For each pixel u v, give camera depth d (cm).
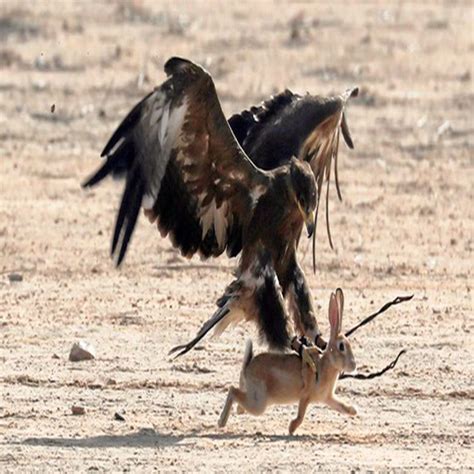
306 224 2098
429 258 3338
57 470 1866
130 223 2048
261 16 7094
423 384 2352
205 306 2872
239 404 2052
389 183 4106
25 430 2066
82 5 7294
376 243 3459
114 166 2039
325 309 2828
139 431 2070
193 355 2514
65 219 3638
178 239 2155
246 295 2122
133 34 6475
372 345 2586
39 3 7250
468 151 4544
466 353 2545
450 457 1961
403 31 6675
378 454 1970
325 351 2041
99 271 3162
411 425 2128
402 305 2895
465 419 2166
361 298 2950
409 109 5050
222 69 5588
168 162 2088
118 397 2258
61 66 5694
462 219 3734
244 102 5038
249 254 2128
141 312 2814
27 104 5016
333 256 3325
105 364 2450
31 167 4209
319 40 6331
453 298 2973
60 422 2112
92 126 4766
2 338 2611
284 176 2120
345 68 5653
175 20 6888
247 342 2053
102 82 5412
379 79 5538
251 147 2320
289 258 2153
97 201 3850
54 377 2361
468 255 3381
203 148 2083
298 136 2316
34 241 3409
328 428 2111
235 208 2141
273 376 2031
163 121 2036
